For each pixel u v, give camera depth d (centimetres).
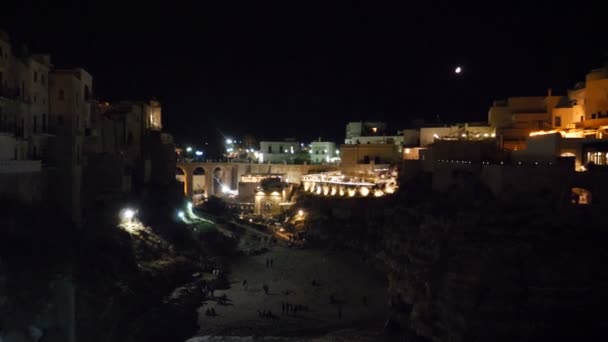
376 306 4947
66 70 4797
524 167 3947
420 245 4341
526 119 6462
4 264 3109
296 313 4725
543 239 3516
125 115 6725
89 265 4103
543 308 3316
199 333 4231
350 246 6994
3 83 3953
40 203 4209
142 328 3850
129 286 4234
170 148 7675
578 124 5459
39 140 4475
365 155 9619
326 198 8306
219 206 9462
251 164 11181
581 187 3756
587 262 3306
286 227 8419
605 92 5216
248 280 5741
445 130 7781
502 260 3488
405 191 5659
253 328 4344
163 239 5831
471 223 3872
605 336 3195
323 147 12688
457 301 3550
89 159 5306
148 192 6781
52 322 3256
